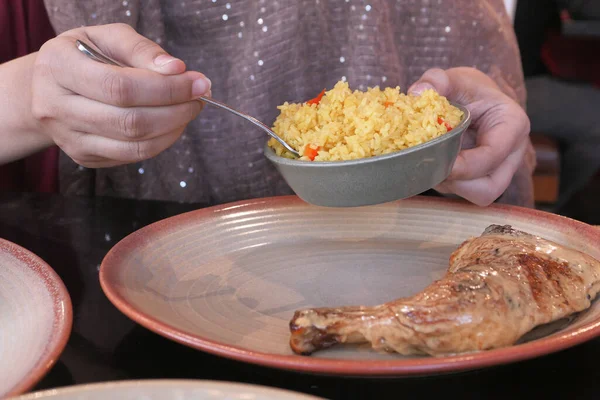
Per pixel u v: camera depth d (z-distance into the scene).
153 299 0.78
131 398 0.60
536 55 2.57
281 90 1.11
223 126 1.12
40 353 0.67
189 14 1.09
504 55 1.18
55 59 0.84
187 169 1.13
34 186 1.17
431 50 1.17
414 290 0.82
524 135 0.97
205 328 0.76
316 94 1.14
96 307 0.79
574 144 2.24
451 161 0.80
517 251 0.78
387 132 0.78
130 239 0.84
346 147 0.79
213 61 1.11
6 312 0.74
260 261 0.87
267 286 0.83
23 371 0.66
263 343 0.74
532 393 0.69
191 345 0.69
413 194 0.80
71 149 0.90
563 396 0.68
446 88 0.96
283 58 1.09
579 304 0.75
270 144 0.83
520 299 0.73
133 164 1.11
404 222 0.92
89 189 1.13
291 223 0.92
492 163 0.92
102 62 0.83
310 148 0.79
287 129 0.83
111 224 0.96
